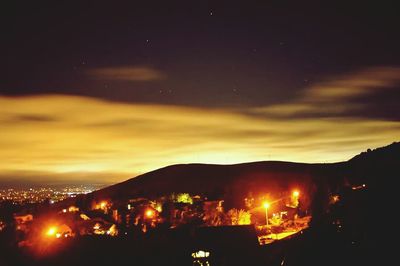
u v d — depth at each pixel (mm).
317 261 33750
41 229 53938
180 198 77938
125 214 63312
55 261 41812
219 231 42875
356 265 31203
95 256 42031
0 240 48719
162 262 40375
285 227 53406
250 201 69438
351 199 44344
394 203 39438
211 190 92438
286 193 71562
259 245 41531
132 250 42750
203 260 40812
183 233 45344
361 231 36000
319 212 50656
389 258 30688
